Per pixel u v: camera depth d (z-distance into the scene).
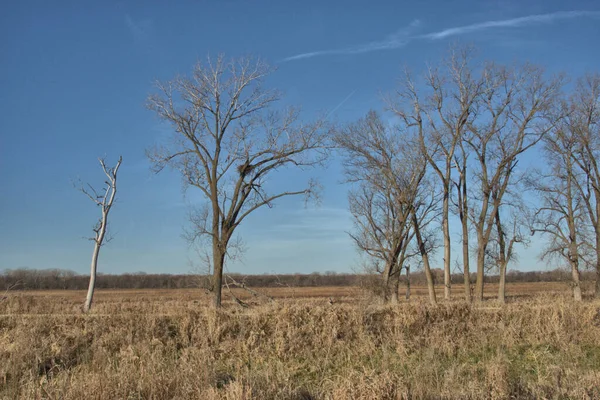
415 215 34.41
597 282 37.00
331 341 14.58
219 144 28.36
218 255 26.72
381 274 33.91
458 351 14.29
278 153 28.52
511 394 9.66
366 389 8.38
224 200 28.05
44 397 8.47
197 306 17.80
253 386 8.91
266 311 16.03
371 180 34.62
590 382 10.02
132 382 8.79
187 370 9.34
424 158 34.38
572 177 38.12
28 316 15.40
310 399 9.21
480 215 35.62
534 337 15.33
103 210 23.09
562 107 35.12
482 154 35.41
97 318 15.08
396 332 15.25
